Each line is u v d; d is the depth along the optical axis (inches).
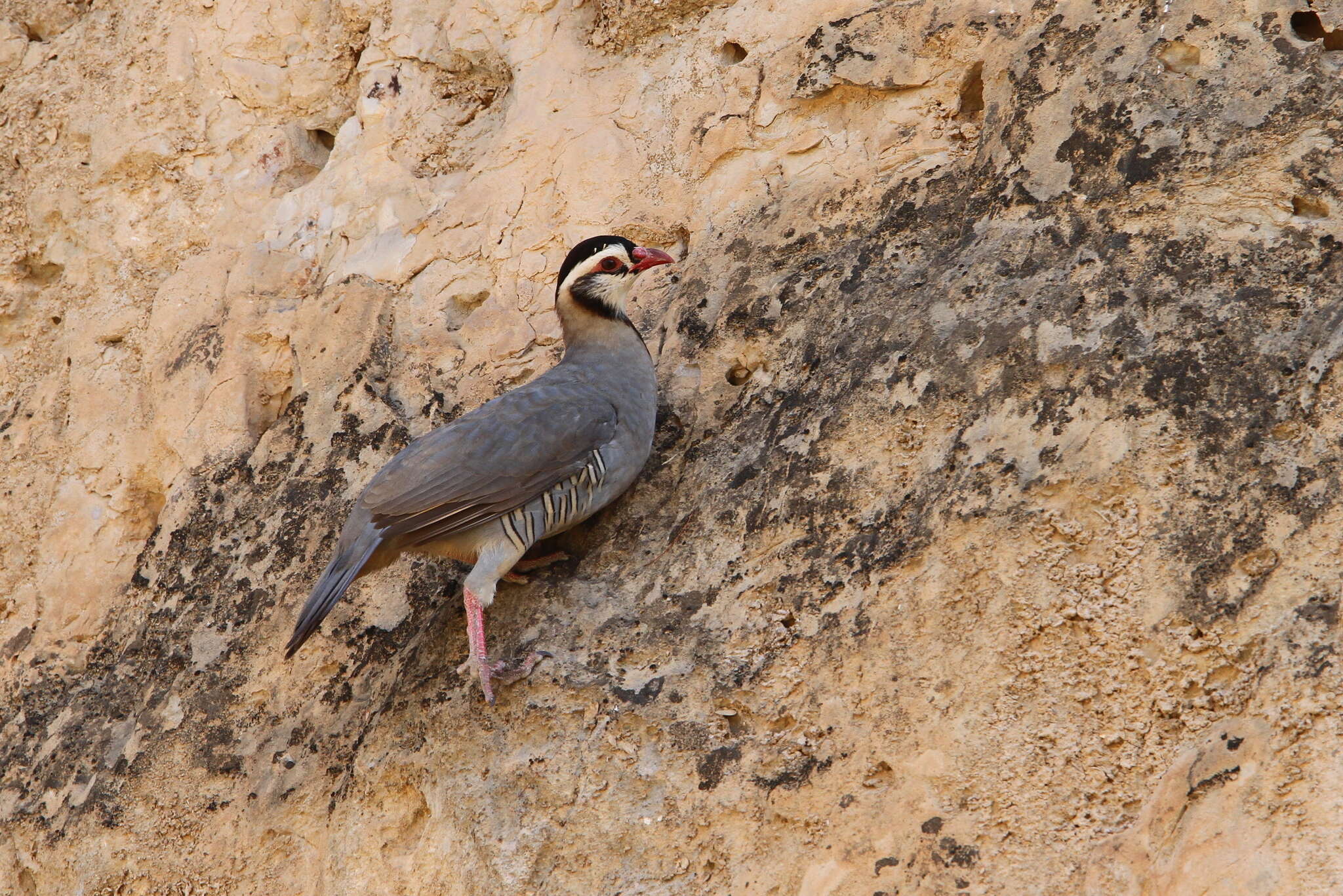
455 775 377.7
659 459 429.4
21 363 588.7
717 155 473.7
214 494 487.2
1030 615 330.3
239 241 543.5
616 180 488.4
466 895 366.3
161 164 566.6
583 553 418.0
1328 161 354.0
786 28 479.5
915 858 326.3
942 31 442.6
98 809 436.5
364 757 396.8
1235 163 364.8
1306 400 323.6
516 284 490.0
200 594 466.6
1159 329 347.6
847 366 397.7
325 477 467.5
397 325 495.8
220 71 567.2
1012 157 405.7
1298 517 312.0
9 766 482.9
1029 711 324.8
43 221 589.6
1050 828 315.3
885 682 342.6
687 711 362.6
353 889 389.7
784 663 360.5
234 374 509.0
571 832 359.6
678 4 494.3
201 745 431.5
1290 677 298.2
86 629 512.4
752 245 454.3
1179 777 305.0
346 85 565.0
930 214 423.8
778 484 389.1
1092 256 370.6
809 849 341.7
